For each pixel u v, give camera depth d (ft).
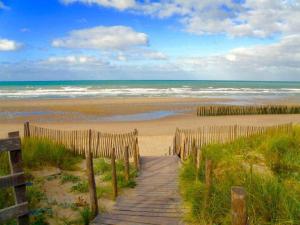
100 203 21.80
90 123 78.48
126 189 25.22
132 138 42.37
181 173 28.55
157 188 25.22
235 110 99.71
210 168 17.95
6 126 72.95
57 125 74.95
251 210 15.15
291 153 27.76
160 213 19.15
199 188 19.95
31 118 86.33
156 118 88.43
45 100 135.64
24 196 14.14
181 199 21.75
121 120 84.02
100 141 43.14
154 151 50.96
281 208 14.99
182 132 46.50
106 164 32.50
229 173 21.08
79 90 209.46
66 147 37.81
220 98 157.58
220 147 34.22
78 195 23.35
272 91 229.66
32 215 18.66
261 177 18.97
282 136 33.35
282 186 17.12
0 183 13.16
